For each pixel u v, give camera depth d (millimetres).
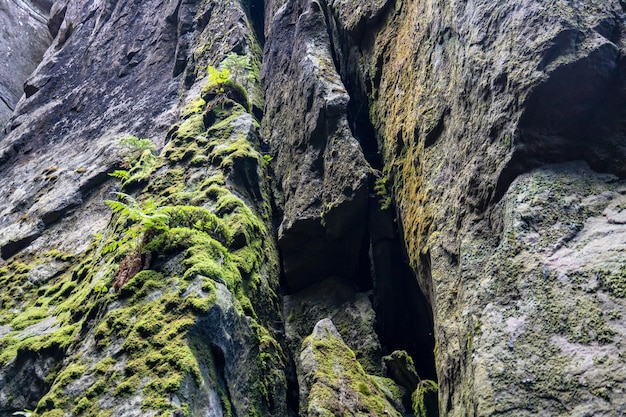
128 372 2582
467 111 2922
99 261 4180
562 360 1912
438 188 3119
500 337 2125
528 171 2463
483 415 1960
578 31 2408
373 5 4586
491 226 2561
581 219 2219
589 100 2381
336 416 2725
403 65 3975
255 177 4508
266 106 5570
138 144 6109
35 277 4773
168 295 2928
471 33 2969
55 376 3051
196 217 3604
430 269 3117
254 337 3164
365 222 3967
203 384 2518
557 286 2084
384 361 3502
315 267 4145
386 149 4105
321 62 4809
